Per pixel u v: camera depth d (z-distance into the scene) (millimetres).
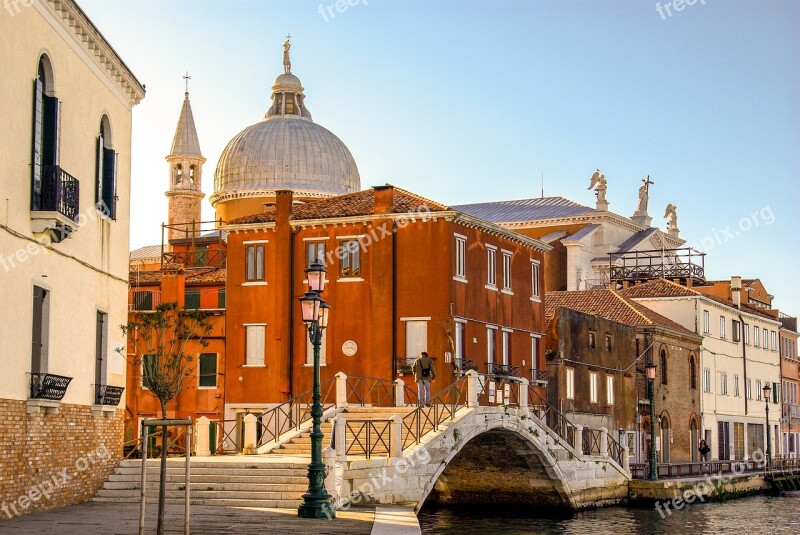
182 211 79875
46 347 24000
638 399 59219
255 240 47531
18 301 22469
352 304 45500
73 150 25547
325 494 24609
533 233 79000
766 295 92250
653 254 81625
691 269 75375
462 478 44250
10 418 22109
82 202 26125
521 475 42688
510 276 50281
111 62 27750
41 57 23875
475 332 46469
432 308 44438
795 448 85750
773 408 80375
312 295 24750
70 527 21016
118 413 28859
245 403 46875
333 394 45344
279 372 46094
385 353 44625
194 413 48938
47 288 24016
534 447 40750
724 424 70500
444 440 33938
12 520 22062
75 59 25562
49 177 23672
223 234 64500
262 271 47375
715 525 39719
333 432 28500
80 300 26078
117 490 27500
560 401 51219
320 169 71750
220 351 49219
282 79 75562
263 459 30266
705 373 67625
